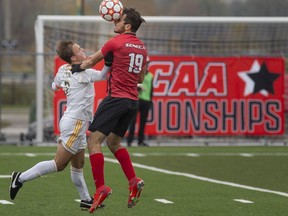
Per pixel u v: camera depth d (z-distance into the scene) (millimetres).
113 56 32656
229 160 57094
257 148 66500
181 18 75750
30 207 36125
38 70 67812
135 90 33094
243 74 67125
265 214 35156
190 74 66562
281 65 67562
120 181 45000
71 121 32969
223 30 76500
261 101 67500
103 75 32969
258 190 42531
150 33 75750
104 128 32625
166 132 66625
